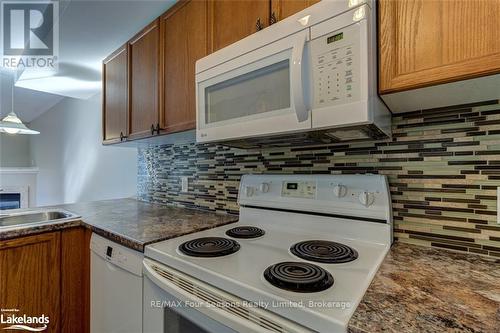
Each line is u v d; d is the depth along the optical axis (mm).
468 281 680
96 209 1851
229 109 1069
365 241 1019
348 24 744
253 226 1311
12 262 1268
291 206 1227
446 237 920
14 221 1639
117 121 1913
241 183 1449
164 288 827
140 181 2416
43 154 4504
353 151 1134
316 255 863
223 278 712
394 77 743
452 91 761
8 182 4402
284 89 891
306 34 821
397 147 1022
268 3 1033
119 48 1887
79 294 1476
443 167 928
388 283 670
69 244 1451
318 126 798
